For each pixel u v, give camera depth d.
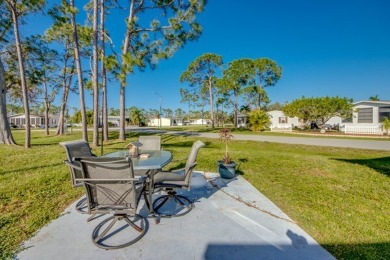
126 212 2.18
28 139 9.00
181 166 5.81
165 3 11.31
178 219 2.81
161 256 2.08
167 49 11.31
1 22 10.02
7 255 2.08
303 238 2.38
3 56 13.05
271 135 19.25
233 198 3.53
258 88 28.06
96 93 9.99
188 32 11.23
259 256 2.08
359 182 4.24
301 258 2.05
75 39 9.45
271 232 2.50
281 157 6.79
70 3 9.25
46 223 2.69
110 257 2.06
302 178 4.53
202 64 29.19
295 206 3.19
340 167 5.42
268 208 3.14
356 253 2.13
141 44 11.82
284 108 25.94
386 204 3.24
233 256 2.08
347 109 20.05
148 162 3.12
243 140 14.98
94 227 2.60
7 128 9.66
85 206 3.18
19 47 8.73
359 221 2.74
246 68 27.31
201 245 2.25
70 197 3.52
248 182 4.38
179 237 2.40
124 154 3.84
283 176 4.69
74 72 18.00
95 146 9.86
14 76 14.15
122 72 9.04
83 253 2.12
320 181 4.32
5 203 3.24
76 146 3.43
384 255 2.10
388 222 2.72
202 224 2.69
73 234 2.45
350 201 3.35
